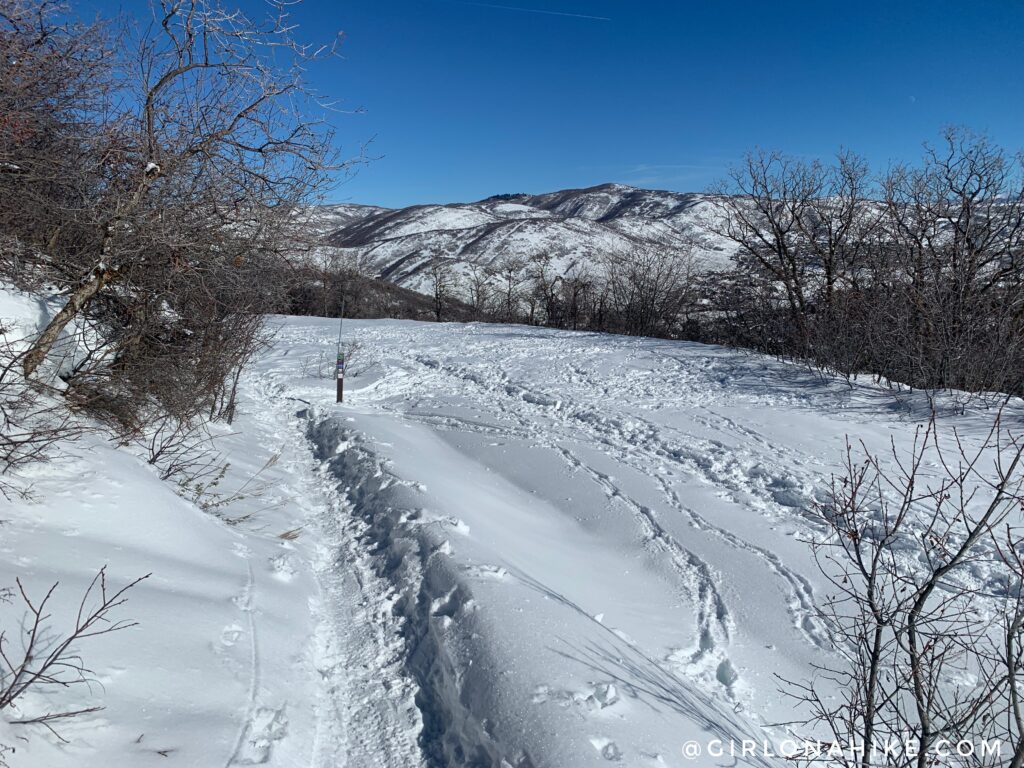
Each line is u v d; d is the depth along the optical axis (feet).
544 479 28.32
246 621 13.21
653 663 14.66
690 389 43.21
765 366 47.96
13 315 17.92
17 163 17.70
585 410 38.81
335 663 13.75
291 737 10.70
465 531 19.34
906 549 20.40
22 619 10.00
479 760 10.80
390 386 47.96
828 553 20.54
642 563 20.93
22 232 18.93
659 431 33.88
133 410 21.03
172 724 9.64
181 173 19.35
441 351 60.80
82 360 20.24
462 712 11.77
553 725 10.89
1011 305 39.01
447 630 14.05
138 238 18.86
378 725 11.92
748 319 69.05
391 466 25.40
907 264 50.01
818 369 44.75
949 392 36.68
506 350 60.80
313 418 36.65
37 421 15.81
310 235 23.75
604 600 18.01
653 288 101.50
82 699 9.29
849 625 16.71
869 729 10.31
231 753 9.60
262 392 44.45
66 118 19.24
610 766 10.24
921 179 53.01
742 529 22.48
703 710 13.11
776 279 70.28
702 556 20.76
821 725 13.80
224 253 21.81
